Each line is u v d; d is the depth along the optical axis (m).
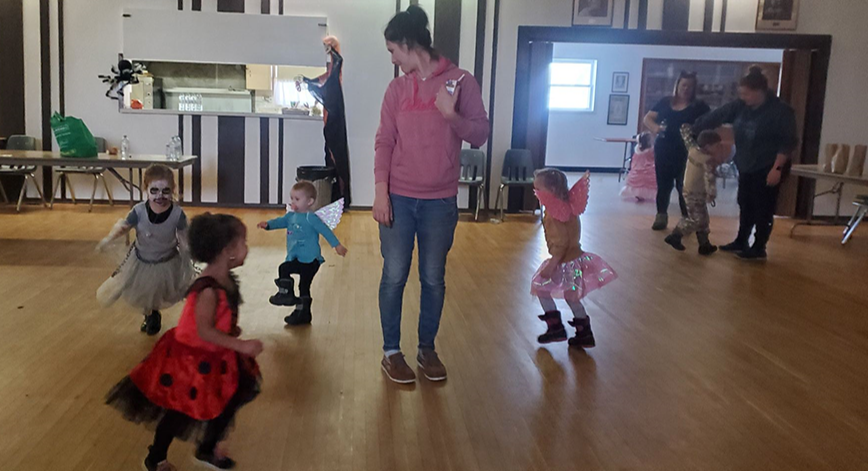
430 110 3.03
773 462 2.62
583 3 8.24
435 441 2.71
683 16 8.33
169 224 3.55
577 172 15.22
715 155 6.31
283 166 8.32
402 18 2.98
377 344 3.74
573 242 3.74
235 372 2.33
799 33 8.36
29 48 7.93
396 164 3.12
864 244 7.05
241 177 8.31
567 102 15.30
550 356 3.67
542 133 8.52
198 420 2.30
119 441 2.60
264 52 8.12
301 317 4.03
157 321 3.77
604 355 3.71
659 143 7.45
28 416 2.78
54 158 5.77
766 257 6.29
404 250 3.19
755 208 6.19
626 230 7.61
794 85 8.51
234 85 8.50
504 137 8.49
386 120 3.13
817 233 7.66
